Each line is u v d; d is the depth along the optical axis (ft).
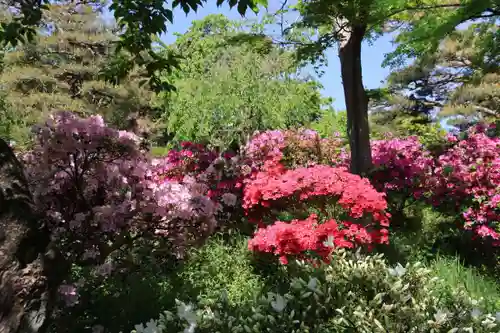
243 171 24.80
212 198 23.50
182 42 62.03
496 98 68.33
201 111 47.47
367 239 16.43
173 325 8.82
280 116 46.21
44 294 8.32
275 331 8.57
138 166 15.11
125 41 17.07
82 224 14.12
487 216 20.88
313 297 9.30
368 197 16.65
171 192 15.11
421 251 19.63
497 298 14.65
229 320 8.71
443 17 22.74
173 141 57.57
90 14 63.31
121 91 61.93
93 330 12.21
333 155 37.88
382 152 29.66
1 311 7.75
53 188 13.96
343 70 27.89
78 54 61.93
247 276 16.34
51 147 13.41
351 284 9.78
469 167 23.11
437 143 29.32
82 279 13.30
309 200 18.45
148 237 15.31
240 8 12.90
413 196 26.48
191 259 17.22
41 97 57.98
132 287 14.64
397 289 9.19
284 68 44.96
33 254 8.28
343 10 22.85
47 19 60.90
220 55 50.08
